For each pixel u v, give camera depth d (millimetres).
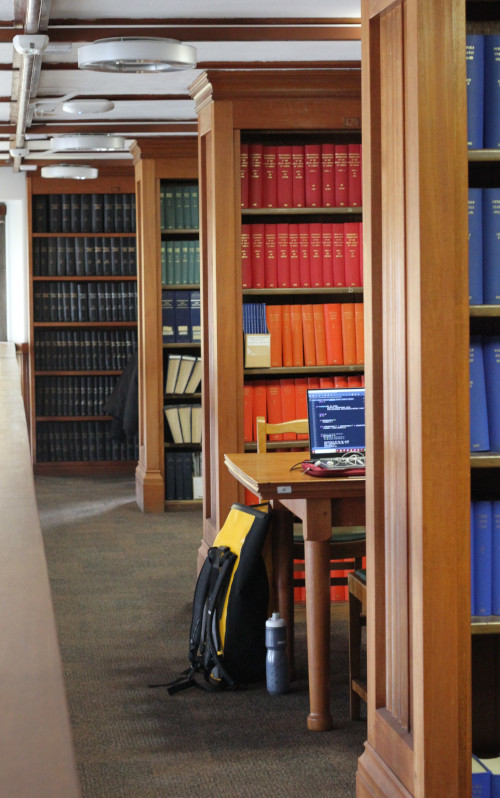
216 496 5695
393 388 2797
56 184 9914
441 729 2557
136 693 4113
